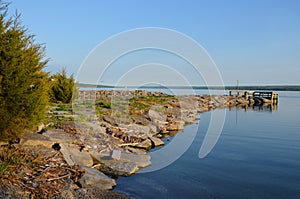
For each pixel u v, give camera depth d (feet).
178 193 16.19
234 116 55.62
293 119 50.72
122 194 15.10
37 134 19.89
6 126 16.34
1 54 16.21
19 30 17.15
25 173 14.23
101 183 16.06
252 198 15.81
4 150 16.06
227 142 30.66
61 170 15.90
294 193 16.58
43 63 18.54
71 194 13.44
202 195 16.03
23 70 16.85
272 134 35.35
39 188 13.16
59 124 25.82
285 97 141.59
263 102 97.50
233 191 16.76
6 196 11.62
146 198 15.23
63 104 39.14
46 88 19.27
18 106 16.72
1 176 13.11
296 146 28.68
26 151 16.69
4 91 16.17
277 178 19.10
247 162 22.90
